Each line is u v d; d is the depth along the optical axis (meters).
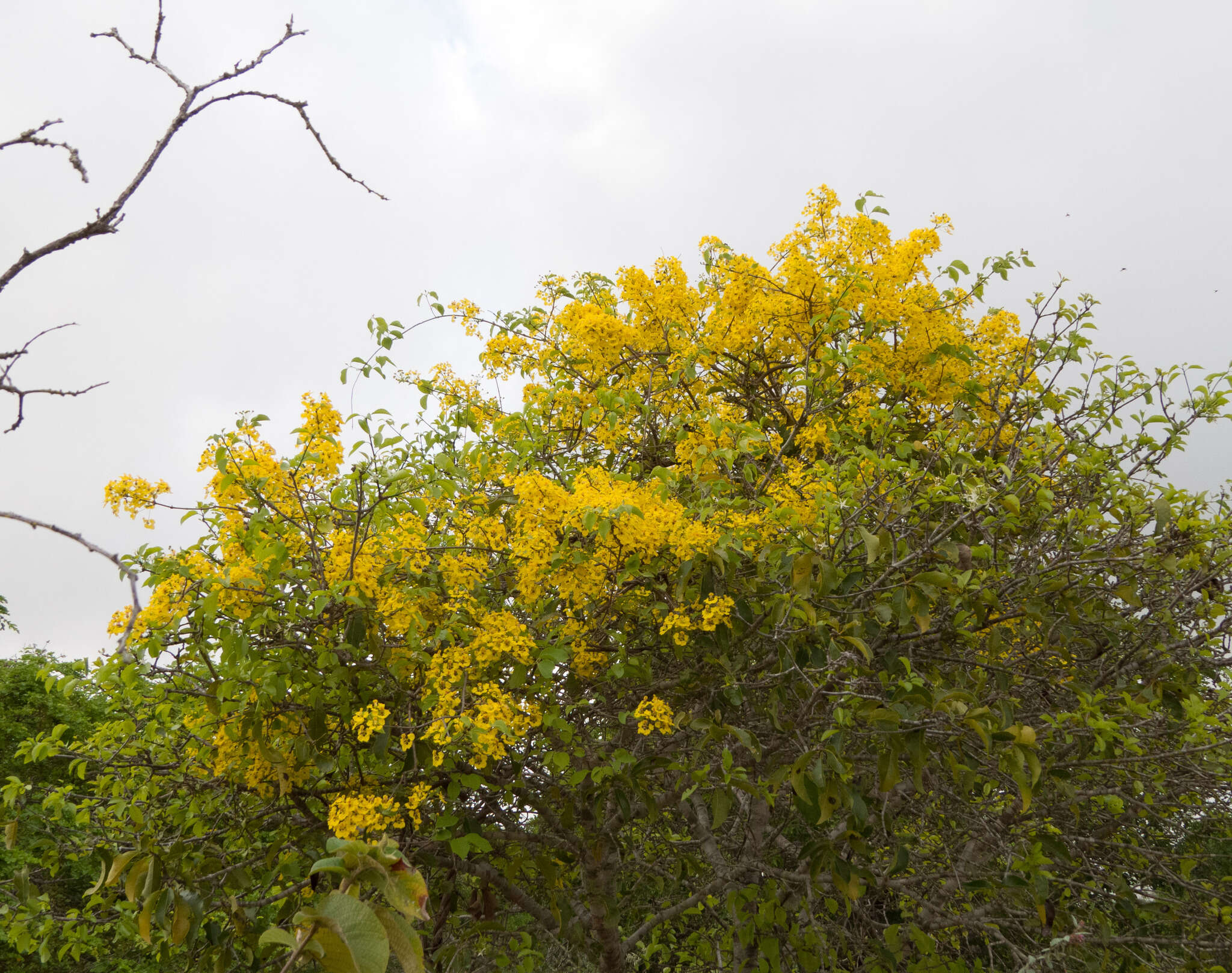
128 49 1.28
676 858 4.89
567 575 2.83
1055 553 3.65
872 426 3.69
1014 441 3.61
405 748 2.69
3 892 3.59
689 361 3.69
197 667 2.91
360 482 2.59
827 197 4.16
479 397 4.41
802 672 3.00
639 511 2.64
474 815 3.48
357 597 2.61
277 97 1.43
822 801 2.82
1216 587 3.54
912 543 3.32
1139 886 4.45
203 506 2.68
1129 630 3.78
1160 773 3.69
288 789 2.81
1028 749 2.75
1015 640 3.69
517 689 2.98
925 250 3.98
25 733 11.33
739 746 4.03
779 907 4.01
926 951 3.83
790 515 2.92
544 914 3.99
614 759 3.06
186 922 2.59
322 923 1.12
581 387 4.11
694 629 3.00
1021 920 4.19
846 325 3.80
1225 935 3.77
